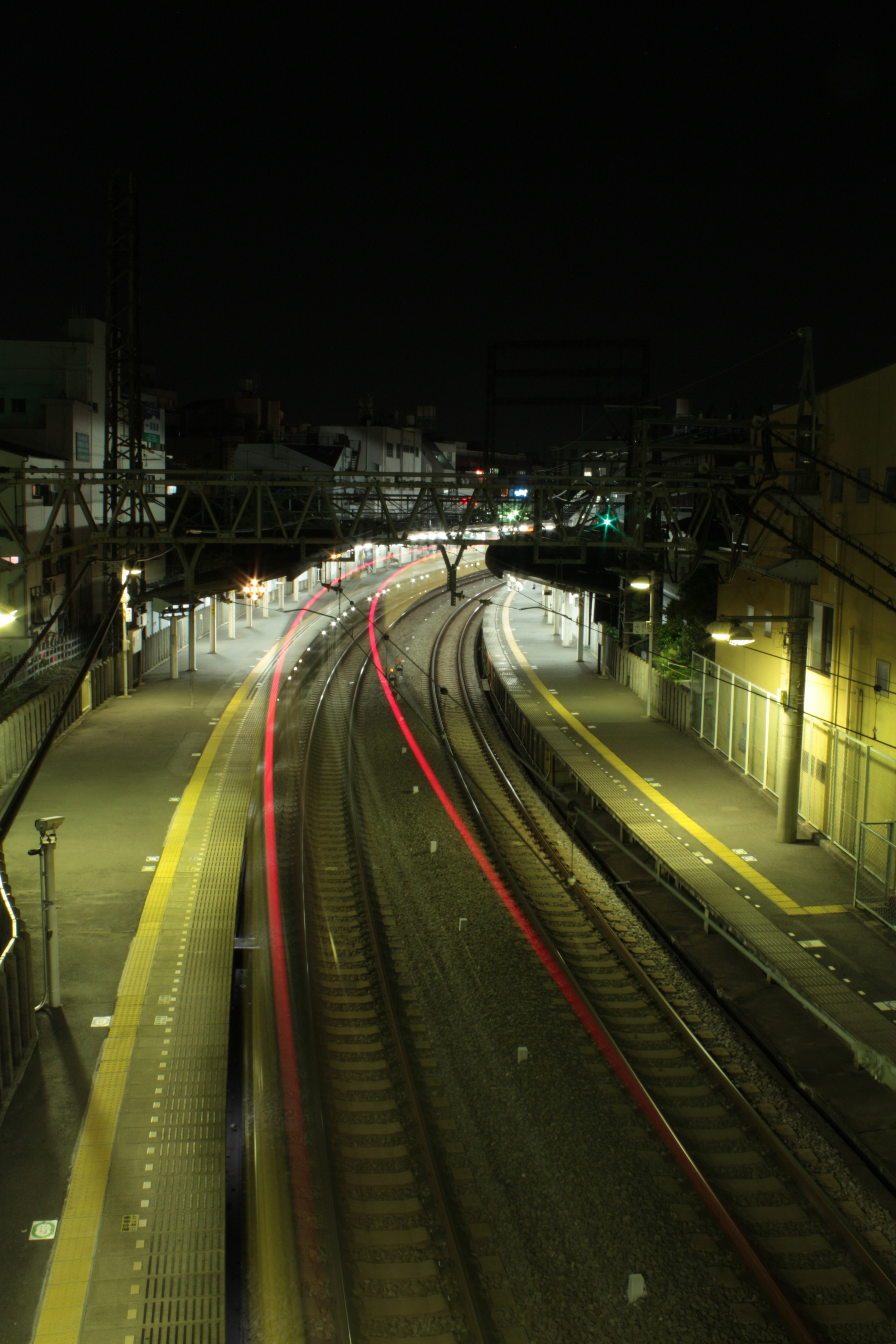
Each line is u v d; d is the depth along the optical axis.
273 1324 9.52
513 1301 9.74
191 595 22.80
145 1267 9.78
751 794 25.61
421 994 16.58
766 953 16.61
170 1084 12.89
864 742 20.58
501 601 72.81
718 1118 12.84
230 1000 15.22
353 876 22.20
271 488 22.69
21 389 41.78
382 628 60.53
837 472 19.97
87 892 19.14
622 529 35.78
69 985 15.55
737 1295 9.80
